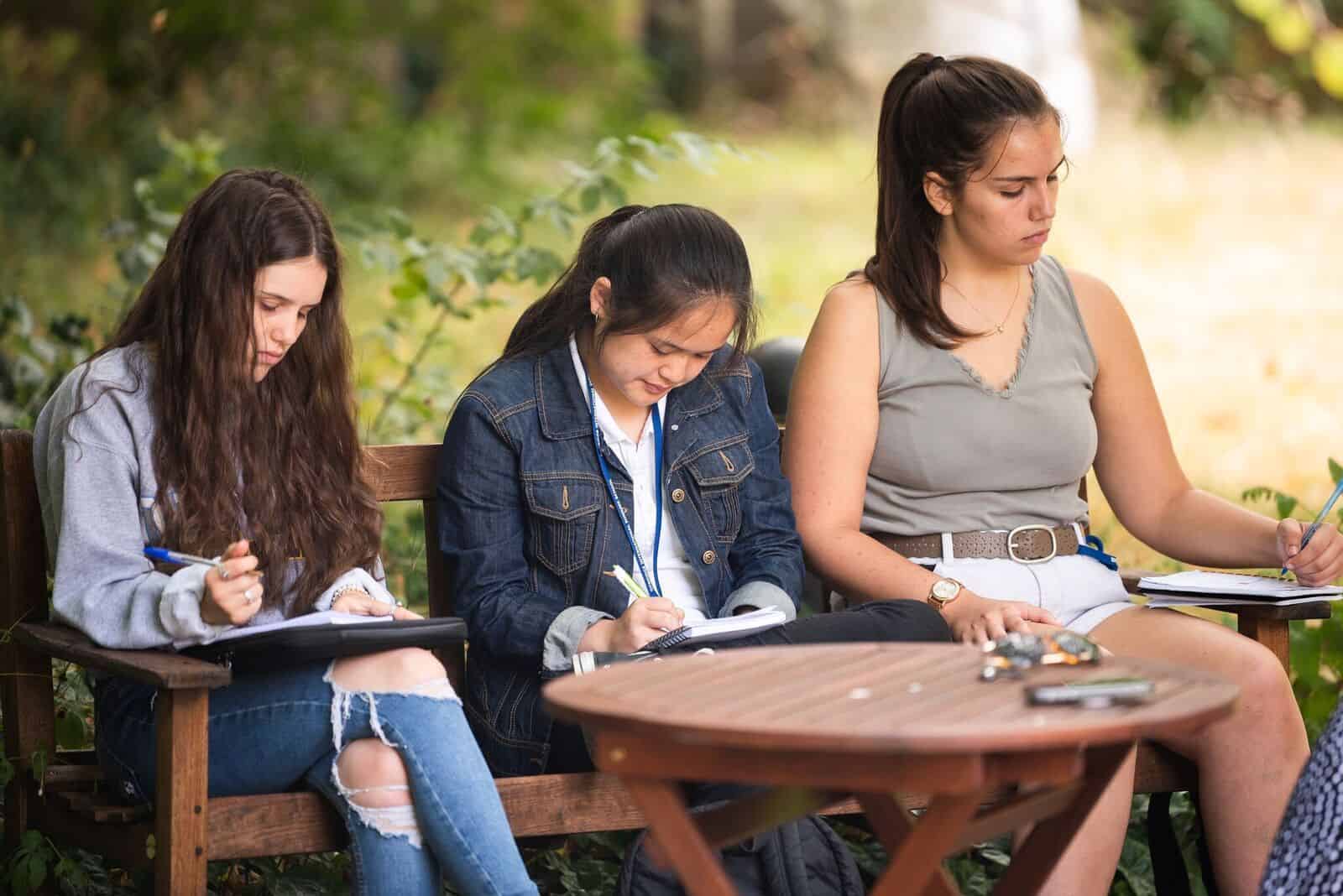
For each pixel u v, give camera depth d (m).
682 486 5.06
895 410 5.35
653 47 25.48
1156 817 5.14
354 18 21.09
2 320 8.31
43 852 4.65
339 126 20.05
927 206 5.38
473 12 22.94
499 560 4.84
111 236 8.35
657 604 4.54
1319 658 6.07
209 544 4.45
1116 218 17.38
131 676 4.00
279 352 4.57
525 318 5.15
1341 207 18.06
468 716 4.90
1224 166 19.75
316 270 4.55
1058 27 21.17
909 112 5.34
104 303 9.55
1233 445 11.10
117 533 4.34
